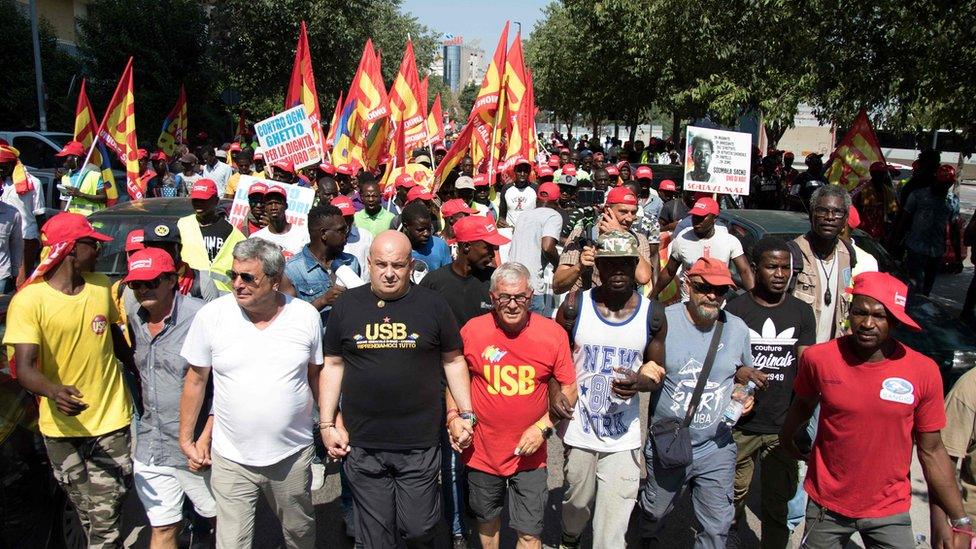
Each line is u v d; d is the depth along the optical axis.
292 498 3.81
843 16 10.42
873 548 3.35
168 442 3.90
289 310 3.69
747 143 8.29
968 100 8.87
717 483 3.91
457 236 4.54
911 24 9.13
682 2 15.76
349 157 11.48
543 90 37.88
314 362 3.80
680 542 4.71
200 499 4.01
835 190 4.81
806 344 4.15
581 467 3.96
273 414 3.61
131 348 4.14
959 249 12.58
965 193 31.20
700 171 8.20
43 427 3.87
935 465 3.24
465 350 3.79
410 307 3.67
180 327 3.88
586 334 3.88
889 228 10.56
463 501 4.51
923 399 3.20
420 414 3.71
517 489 3.86
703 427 3.90
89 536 4.13
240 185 7.02
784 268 4.13
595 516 3.96
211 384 3.86
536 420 3.78
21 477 3.71
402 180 8.93
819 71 10.95
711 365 3.83
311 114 10.45
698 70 16.78
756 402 4.18
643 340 3.81
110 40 21.00
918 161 10.12
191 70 22.33
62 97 20.84
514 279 3.58
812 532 3.47
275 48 20.95
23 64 20.41
